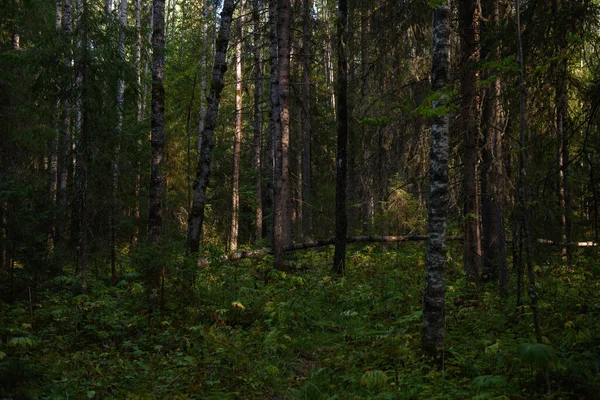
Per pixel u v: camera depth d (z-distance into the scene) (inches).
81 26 428.5
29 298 394.6
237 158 901.8
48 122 575.8
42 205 446.9
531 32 323.9
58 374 251.1
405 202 622.8
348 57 550.0
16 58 441.1
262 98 927.7
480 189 454.9
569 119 336.8
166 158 976.9
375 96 497.4
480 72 382.6
